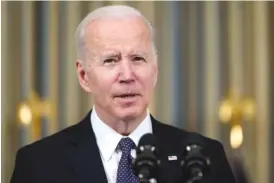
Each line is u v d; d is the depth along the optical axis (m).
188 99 26.09
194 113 26.12
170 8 26.06
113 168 7.61
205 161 6.22
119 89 7.26
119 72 7.25
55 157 7.75
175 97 26.09
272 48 26.38
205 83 26.25
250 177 25.78
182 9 26.17
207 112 26.17
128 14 7.36
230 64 26.38
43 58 25.80
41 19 25.80
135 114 7.38
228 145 25.89
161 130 7.99
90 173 7.55
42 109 25.72
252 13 26.36
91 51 7.41
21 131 25.39
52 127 25.72
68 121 25.84
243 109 26.16
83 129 7.97
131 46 7.22
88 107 25.97
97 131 7.79
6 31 25.39
